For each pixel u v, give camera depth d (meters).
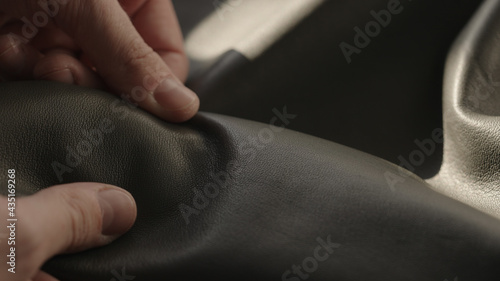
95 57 0.67
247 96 0.87
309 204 0.49
